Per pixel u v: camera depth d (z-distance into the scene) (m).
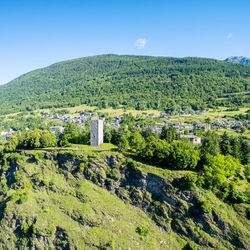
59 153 94.00
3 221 77.56
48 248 70.06
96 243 67.00
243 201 67.00
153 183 76.56
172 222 70.12
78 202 78.50
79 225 72.44
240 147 97.06
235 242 61.62
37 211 78.19
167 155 79.06
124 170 82.75
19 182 90.12
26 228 73.69
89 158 87.88
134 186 79.62
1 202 86.06
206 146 89.44
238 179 76.12
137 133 107.69
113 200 79.06
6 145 112.44
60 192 83.44
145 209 75.69
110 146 101.12
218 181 69.69
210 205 67.12
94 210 75.06
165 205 72.62
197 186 71.06
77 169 88.44
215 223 65.12
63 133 120.12
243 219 64.31
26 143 110.06
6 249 73.31
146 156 82.25
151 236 68.94
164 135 117.06
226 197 69.94
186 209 69.38
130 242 66.94
